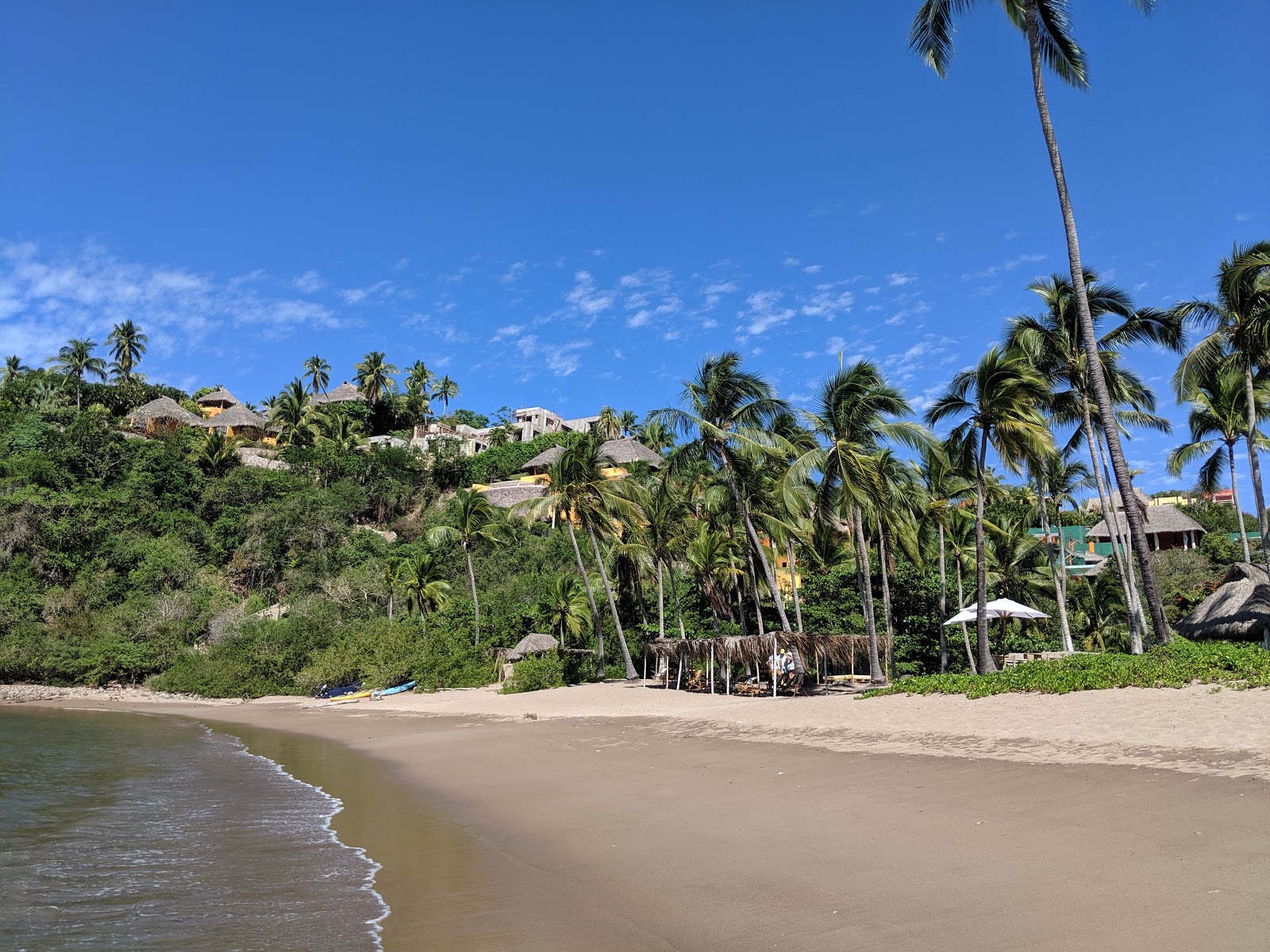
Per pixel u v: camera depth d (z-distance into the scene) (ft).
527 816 37.83
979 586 77.41
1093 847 24.94
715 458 96.37
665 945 20.42
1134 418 92.53
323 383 307.17
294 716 104.12
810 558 140.05
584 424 378.94
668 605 146.51
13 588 156.46
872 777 39.40
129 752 70.59
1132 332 79.25
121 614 155.84
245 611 168.86
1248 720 41.14
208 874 29.04
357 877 28.40
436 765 56.65
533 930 22.06
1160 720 44.01
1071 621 145.48
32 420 201.67
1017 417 75.20
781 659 84.79
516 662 126.11
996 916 20.18
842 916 21.36
